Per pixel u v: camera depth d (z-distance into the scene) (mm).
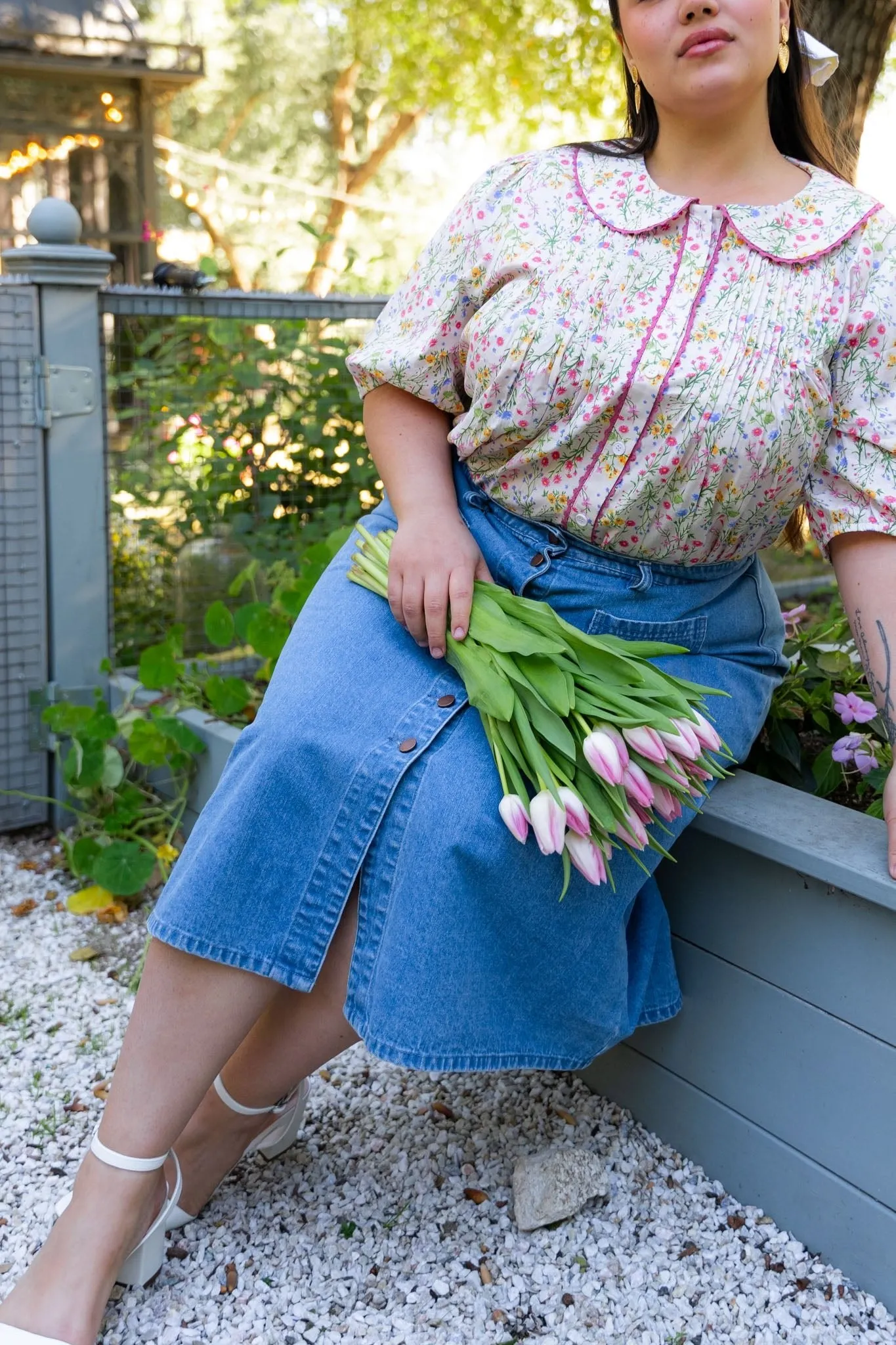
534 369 1390
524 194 1459
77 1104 1911
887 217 1400
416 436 1585
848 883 1437
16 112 8477
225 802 1450
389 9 9781
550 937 1445
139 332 2959
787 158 1516
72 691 2873
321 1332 1482
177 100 13711
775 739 1967
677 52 1344
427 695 1460
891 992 1466
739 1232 1662
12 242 8688
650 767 1392
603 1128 1859
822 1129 1584
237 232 13188
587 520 1457
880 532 1424
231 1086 1568
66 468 2768
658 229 1385
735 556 1544
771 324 1352
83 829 2807
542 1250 1627
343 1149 1815
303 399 3258
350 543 1672
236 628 2779
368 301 3252
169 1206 1507
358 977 1432
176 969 1423
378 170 14406
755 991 1644
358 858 1420
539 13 8852
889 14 2615
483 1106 1922
